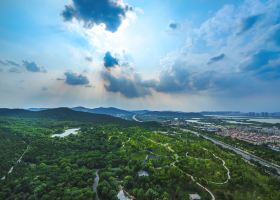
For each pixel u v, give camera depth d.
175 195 185.50
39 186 193.88
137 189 191.00
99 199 188.00
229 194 189.75
